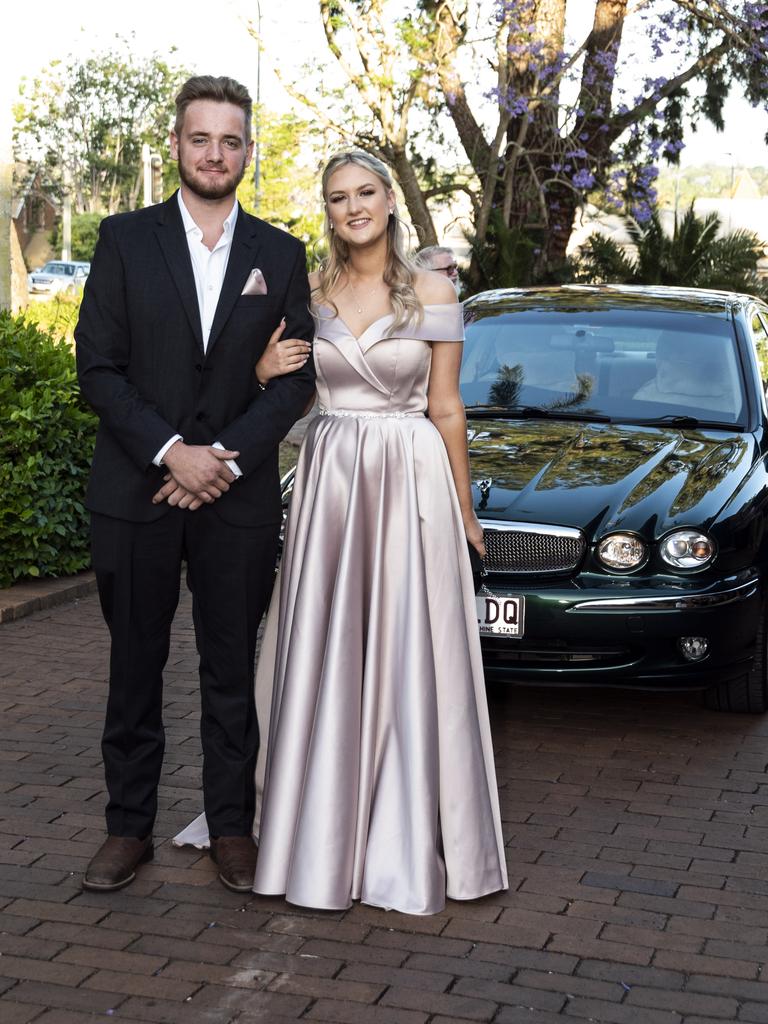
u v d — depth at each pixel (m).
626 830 4.27
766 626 5.34
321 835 3.59
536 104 15.33
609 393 5.91
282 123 15.38
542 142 16.14
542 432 5.61
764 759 4.97
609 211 16.97
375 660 3.68
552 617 4.80
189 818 4.29
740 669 5.10
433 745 3.66
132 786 3.83
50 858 3.94
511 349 6.21
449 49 14.87
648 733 5.25
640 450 5.38
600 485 5.07
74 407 7.32
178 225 3.63
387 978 3.27
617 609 4.79
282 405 3.68
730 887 3.86
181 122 3.58
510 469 5.21
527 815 4.38
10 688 5.61
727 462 5.30
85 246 54.00
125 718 3.79
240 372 3.67
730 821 4.37
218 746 3.86
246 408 3.74
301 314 3.75
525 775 4.75
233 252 3.65
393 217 3.78
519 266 16.08
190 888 3.76
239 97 3.60
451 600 3.76
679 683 4.93
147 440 3.55
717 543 4.90
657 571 4.86
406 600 3.71
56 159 50.03
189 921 3.55
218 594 3.76
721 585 4.91
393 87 14.94
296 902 3.58
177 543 3.72
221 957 3.35
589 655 4.90
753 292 17.80
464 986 3.24
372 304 3.79
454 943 3.46
